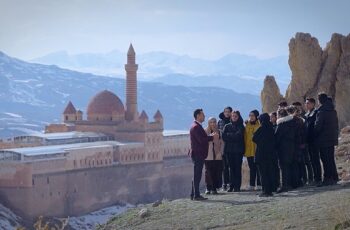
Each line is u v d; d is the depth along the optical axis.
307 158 47.62
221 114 48.47
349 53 69.69
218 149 46.47
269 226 34.12
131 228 39.75
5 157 194.50
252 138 43.16
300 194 41.12
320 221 33.12
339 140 57.00
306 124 44.81
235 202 41.56
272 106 70.75
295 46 71.50
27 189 191.25
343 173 47.59
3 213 182.62
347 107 68.25
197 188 44.03
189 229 36.97
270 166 42.75
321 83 70.25
